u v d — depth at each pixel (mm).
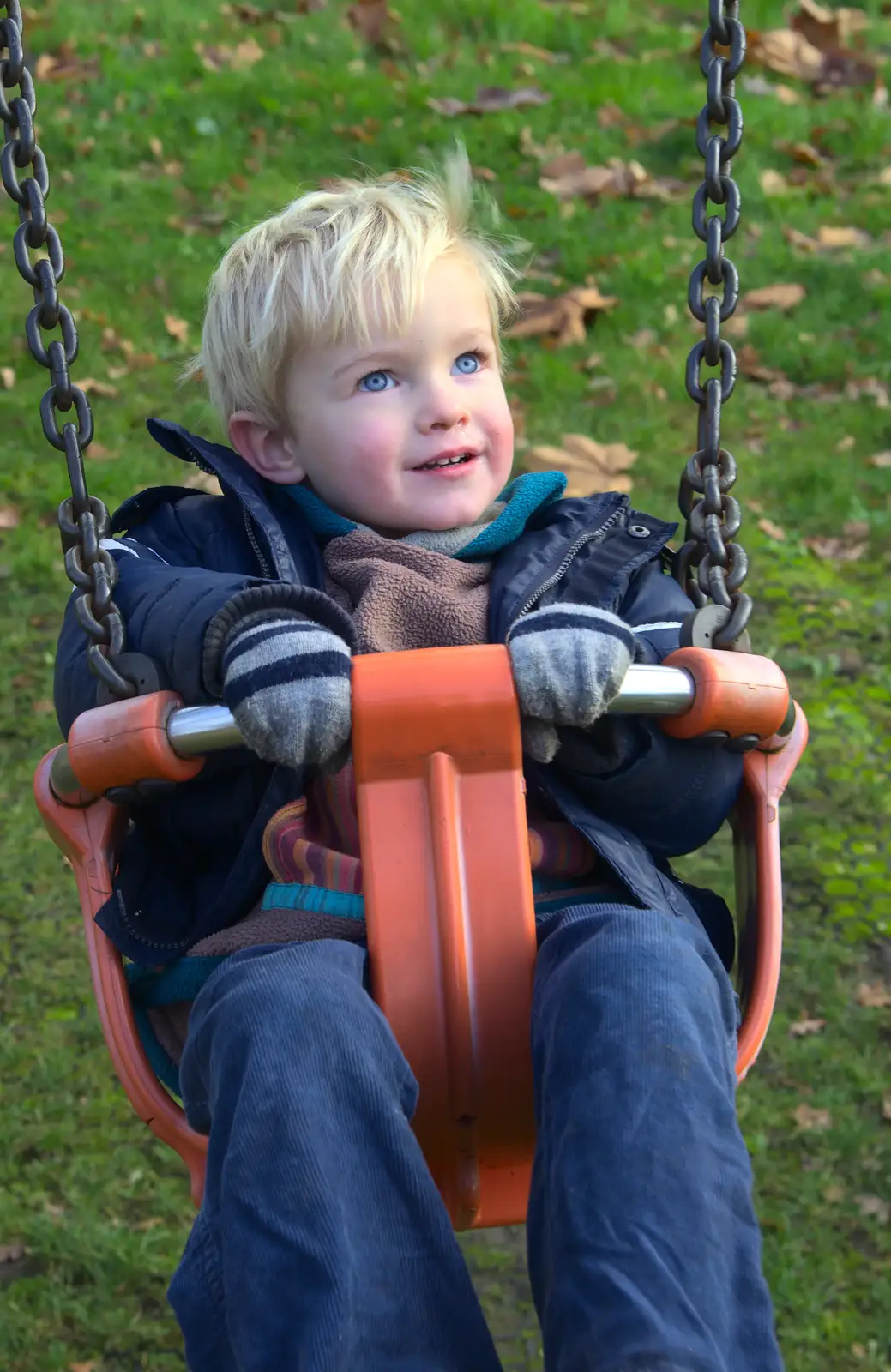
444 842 1682
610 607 2105
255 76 7680
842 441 5629
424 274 2141
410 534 2176
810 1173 3314
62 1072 3570
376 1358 1479
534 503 2186
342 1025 1572
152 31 8102
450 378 2145
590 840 1895
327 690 1663
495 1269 3137
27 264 1935
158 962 1921
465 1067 1688
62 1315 3096
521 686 1694
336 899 1833
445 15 8398
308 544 2170
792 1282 3100
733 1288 1489
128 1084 1878
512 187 6910
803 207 6980
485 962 1689
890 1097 3469
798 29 8336
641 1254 1448
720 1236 1491
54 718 4488
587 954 1658
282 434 2223
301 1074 1543
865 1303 3090
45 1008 3730
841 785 4254
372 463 2121
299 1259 1461
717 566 1923
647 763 1880
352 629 1810
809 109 7762
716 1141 1532
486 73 7844
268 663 1677
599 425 5594
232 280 2240
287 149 7160
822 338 6156
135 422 5562
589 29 8383
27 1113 3482
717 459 1962
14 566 4949
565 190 6926
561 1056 1595
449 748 1692
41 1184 3344
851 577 5031
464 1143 1754
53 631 4766
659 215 6859
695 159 7258
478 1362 1520
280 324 2150
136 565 2006
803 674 4617
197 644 1815
